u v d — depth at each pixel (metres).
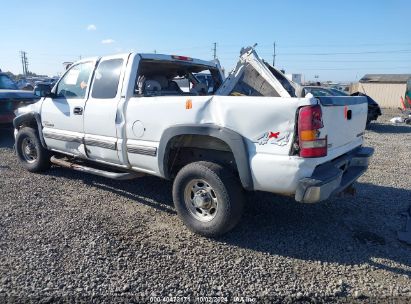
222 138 3.77
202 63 5.84
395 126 16.72
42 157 6.24
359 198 5.45
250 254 3.71
